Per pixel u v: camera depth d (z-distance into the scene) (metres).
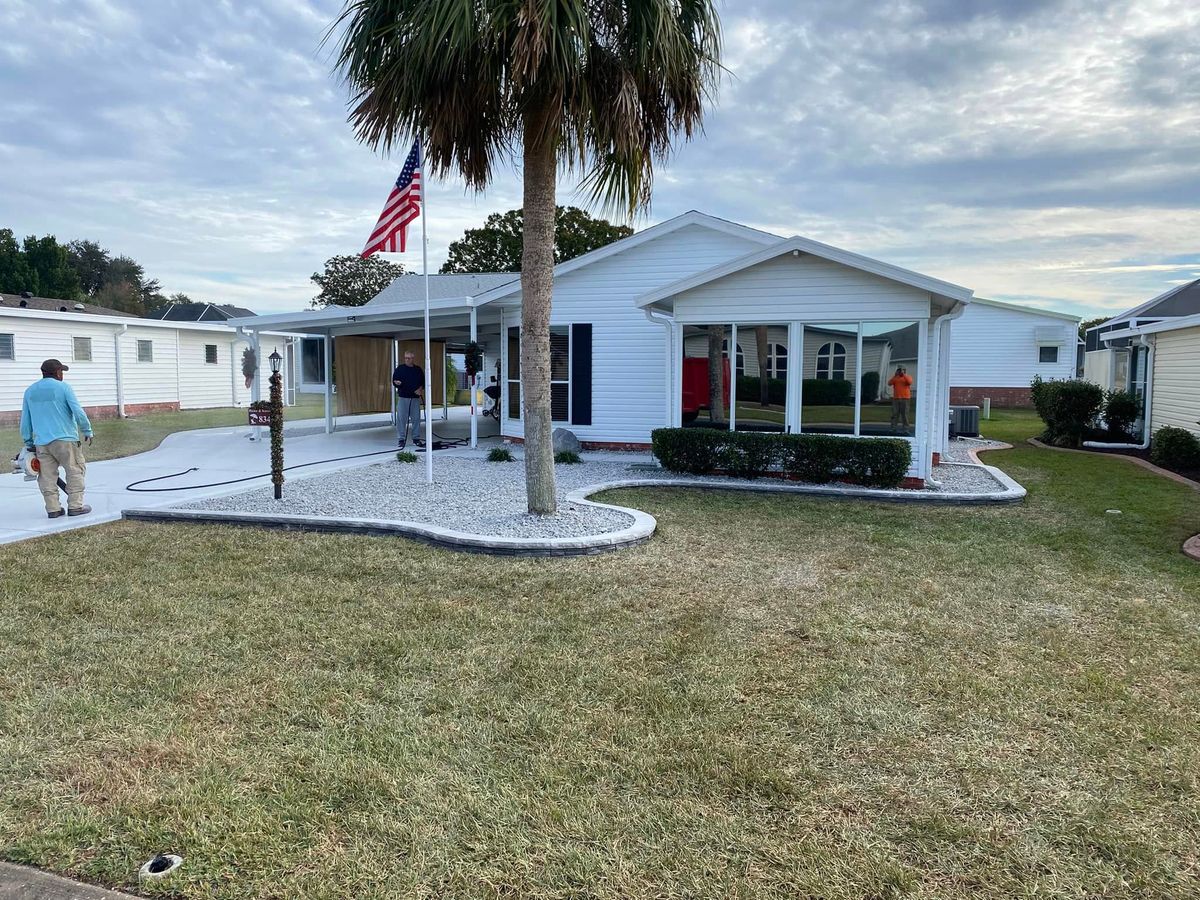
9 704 3.16
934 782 2.57
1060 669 3.56
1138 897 2.01
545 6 5.13
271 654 3.74
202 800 2.45
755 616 4.32
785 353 9.73
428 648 3.82
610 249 12.55
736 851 2.20
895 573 5.25
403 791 2.52
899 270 8.88
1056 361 25.91
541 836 2.27
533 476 6.65
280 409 7.89
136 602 4.55
